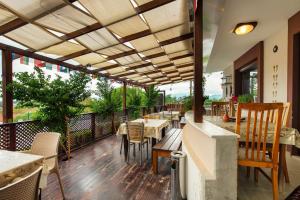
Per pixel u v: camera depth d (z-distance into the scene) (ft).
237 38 15.56
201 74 7.47
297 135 6.79
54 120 13.55
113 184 9.40
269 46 15.24
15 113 13.55
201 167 5.89
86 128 18.16
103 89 21.79
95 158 13.58
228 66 29.71
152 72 28.09
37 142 8.39
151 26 11.82
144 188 8.95
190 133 9.25
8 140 11.29
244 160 6.21
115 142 18.71
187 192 7.76
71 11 8.96
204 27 10.98
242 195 6.71
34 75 12.43
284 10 10.66
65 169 11.44
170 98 48.21
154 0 9.25
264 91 16.14
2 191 3.27
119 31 11.96
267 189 7.16
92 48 13.94
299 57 11.34
